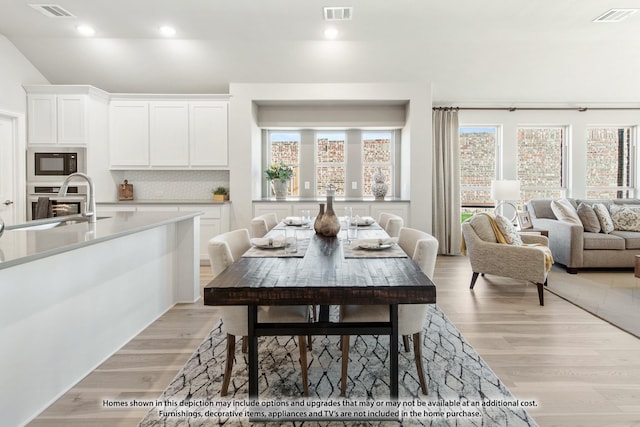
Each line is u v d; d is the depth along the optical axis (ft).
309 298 5.01
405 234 8.40
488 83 17.79
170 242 11.25
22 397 5.78
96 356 7.59
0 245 5.85
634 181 20.29
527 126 20.22
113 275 8.23
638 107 19.58
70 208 15.85
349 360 7.76
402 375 7.13
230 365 6.44
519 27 13.98
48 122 15.87
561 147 20.38
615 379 6.97
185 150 17.30
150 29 14.10
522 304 11.35
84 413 6.02
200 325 9.82
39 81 16.53
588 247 15.16
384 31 14.20
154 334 9.23
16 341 5.68
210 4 12.34
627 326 9.55
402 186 19.40
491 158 20.44
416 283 5.15
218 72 16.63
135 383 6.91
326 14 12.91
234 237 7.96
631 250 15.12
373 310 6.54
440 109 19.30
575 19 13.41
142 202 16.72
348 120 18.90
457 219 19.30
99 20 13.51
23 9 12.85
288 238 7.40
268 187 20.12
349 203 17.58
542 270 11.20
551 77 17.47
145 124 17.26
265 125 18.93
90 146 16.02
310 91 17.20
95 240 6.55
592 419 5.78
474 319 10.09
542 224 17.15
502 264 12.04
